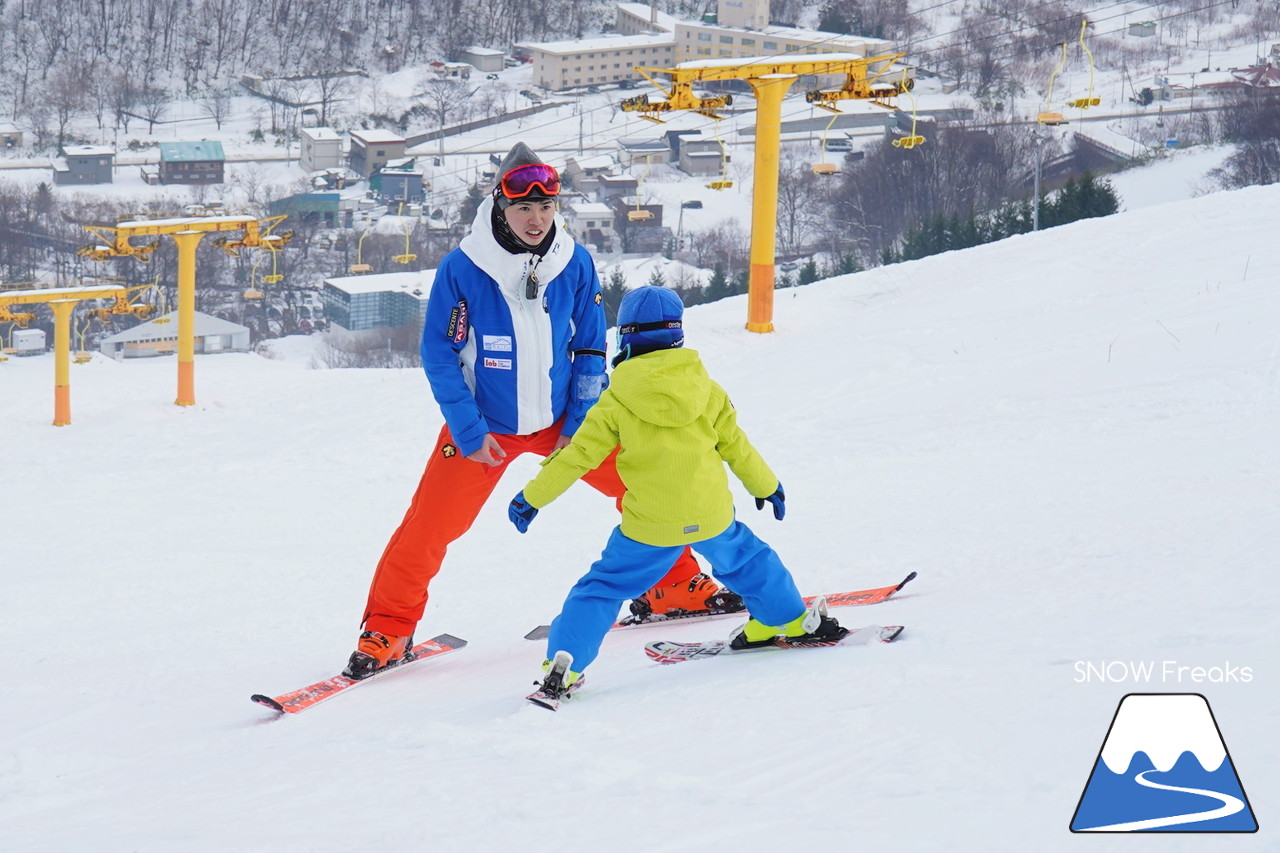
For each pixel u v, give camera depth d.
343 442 15.38
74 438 19.34
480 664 4.75
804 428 11.41
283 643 5.82
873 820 1.99
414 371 21.83
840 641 3.66
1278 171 75.88
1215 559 3.79
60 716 4.61
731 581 3.83
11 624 6.77
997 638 3.19
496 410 4.55
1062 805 1.92
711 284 47.56
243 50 142.25
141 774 3.50
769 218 19.53
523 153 4.27
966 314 15.85
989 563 4.84
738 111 111.94
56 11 136.12
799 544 6.38
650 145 105.06
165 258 79.00
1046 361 12.28
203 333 68.75
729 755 2.48
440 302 4.43
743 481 3.85
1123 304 14.38
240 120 131.88
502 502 9.55
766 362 15.65
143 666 5.45
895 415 11.32
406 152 116.12
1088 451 8.15
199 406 21.20
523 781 2.52
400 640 4.83
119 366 30.81
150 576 7.96
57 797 3.31
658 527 3.66
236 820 2.62
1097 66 124.12
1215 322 12.16
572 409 4.66
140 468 14.88
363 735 3.35
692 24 134.50
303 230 92.19
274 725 4.09
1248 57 123.31
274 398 21.16
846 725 2.54
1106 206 38.97
